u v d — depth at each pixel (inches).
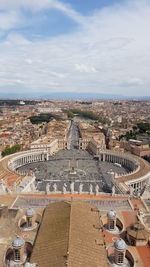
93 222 2711.6
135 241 2824.8
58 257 2068.2
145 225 3218.5
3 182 4997.5
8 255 2672.2
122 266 2534.5
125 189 5374.0
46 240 2359.7
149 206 4023.1
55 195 4431.6
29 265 1931.6
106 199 4249.5
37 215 3481.8
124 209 3826.3
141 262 2564.0
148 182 6796.3
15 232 2992.1
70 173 7849.4
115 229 3181.6
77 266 1964.8
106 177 7504.9
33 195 4409.5
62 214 2721.5
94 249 2247.8
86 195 4458.7
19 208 3774.6
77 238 2305.6
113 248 2787.9
